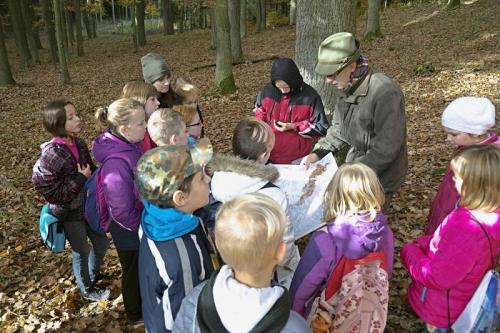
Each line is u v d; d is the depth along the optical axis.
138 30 28.20
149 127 2.76
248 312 1.45
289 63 3.52
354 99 2.88
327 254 2.00
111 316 3.41
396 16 23.06
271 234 1.52
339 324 2.00
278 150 3.80
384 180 3.01
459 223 2.00
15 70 23.14
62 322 3.40
